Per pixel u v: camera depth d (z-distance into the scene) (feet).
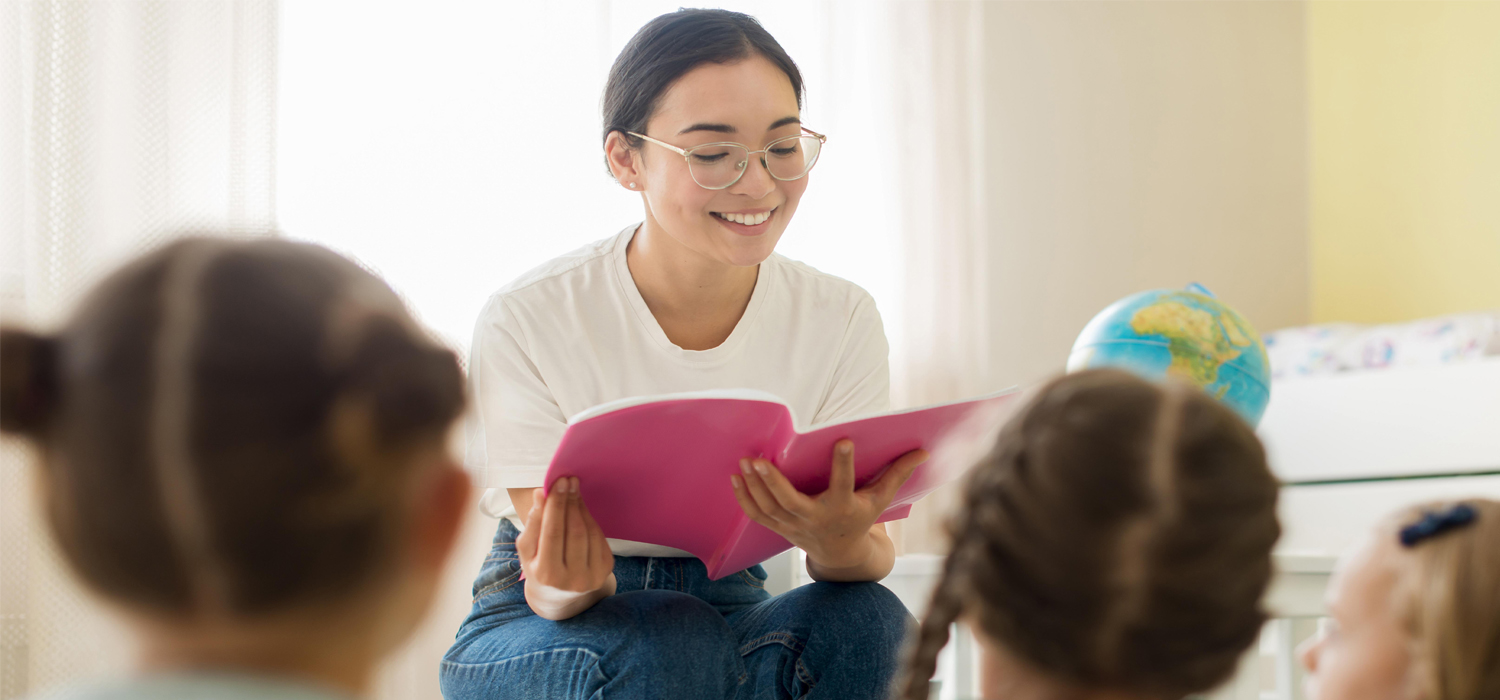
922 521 8.47
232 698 1.40
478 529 7.08
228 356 1.44
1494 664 2.11
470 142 7.50
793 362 4.25
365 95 7.27
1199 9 10.53
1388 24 10.05
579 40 7.82
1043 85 9.91
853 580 3.75
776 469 3.04
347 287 1.58
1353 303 10.34
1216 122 10.52
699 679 3.34
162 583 1.43
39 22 6.40
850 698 3.60
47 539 1.48
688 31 3.87
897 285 8.87
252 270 1.52
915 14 9.11
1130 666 2.00
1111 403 2.13
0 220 6.31
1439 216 9.54
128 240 6.50
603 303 4.13
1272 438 8.61
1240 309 10.46
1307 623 4.63
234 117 6.79
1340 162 10.52
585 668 3.29
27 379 1.45
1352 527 7.64
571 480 3.02
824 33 8.67
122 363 1.43
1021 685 2.12
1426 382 7.52
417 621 1.66
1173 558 1.98
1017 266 9.69
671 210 3.87
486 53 7.59
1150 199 10.21
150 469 1.41
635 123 3.94
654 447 2.97
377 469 1.50
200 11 6.77
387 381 1.52
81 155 6.43
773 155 3.83
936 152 9.09
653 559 3.99
